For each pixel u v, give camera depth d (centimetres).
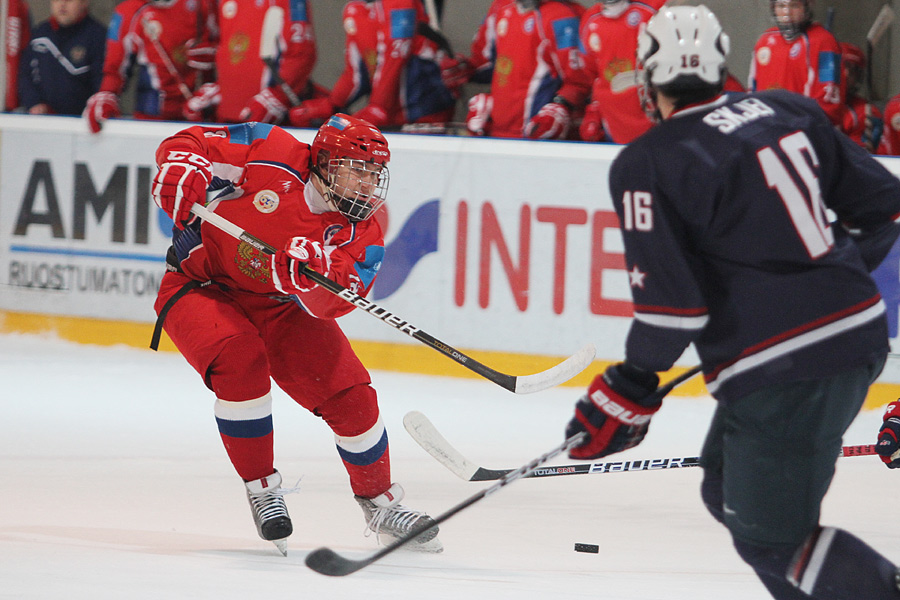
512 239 2102
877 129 2078
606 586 926
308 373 1048
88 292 2452
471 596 882
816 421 671
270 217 1033
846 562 667
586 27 2041
